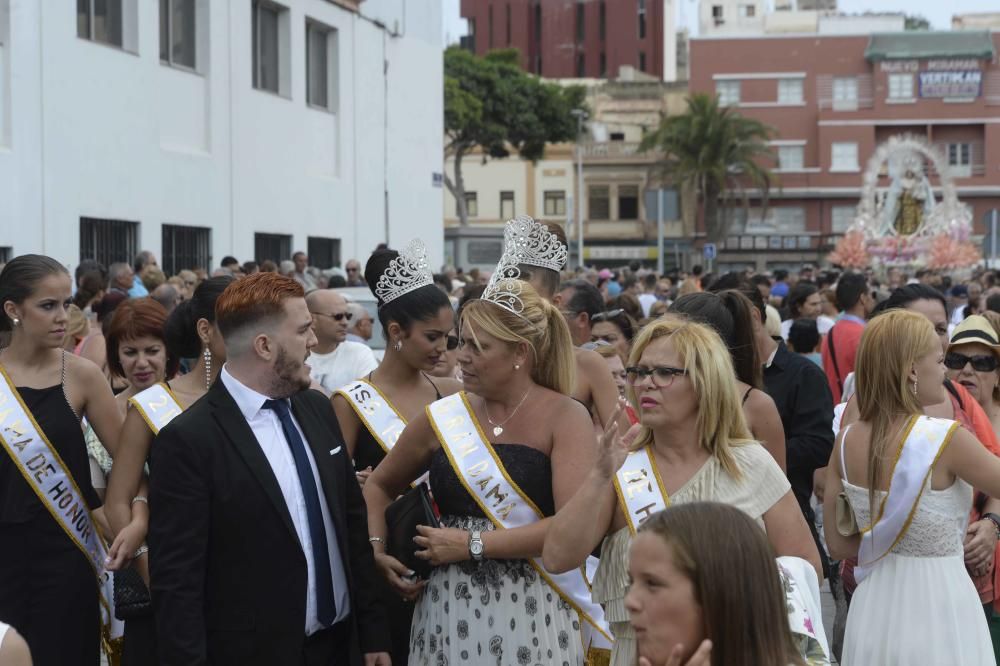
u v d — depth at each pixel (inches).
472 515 168.2
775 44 2591.0
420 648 172.2
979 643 175.9
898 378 176.9
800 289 475.8
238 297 162.9
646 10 3398.1
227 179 796.6
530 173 2726.4
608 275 1054.4
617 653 151.3
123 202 689.0
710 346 151.1
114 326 216.7
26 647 117.0
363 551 172.2
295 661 159.6
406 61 1066.1
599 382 210.1
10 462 188.9
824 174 2571.4
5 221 595.5
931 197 2018.9
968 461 173.0
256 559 159.2
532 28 3469.5
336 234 948.6
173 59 750.5
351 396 203.9
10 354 194.9
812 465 239.5
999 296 406.3
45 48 622.2
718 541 99.6
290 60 876.6
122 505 187.6
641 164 2684.5
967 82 2546.8
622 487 150.9
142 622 177.2
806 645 131.1
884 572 178.9
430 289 202.8
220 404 162.2
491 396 169.3
